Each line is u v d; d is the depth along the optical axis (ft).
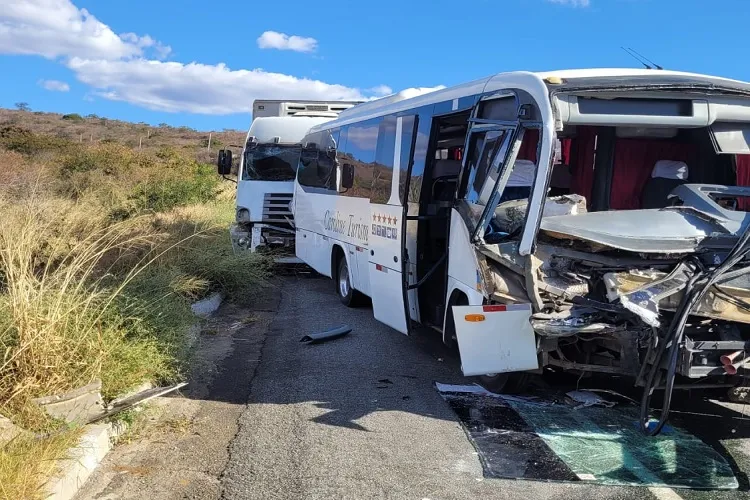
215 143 209.77
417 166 25.17
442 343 27.78
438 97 24.47
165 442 16.93
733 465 15.62
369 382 22.26
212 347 26.76
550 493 14.16
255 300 37.40
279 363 24.68
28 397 15.61
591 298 17.10
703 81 18.78
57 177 48.75
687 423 18.43
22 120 241.35
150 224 36.94
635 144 22.25
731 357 15.80
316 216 39.40
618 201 22.27
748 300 16.33
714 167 22.31
